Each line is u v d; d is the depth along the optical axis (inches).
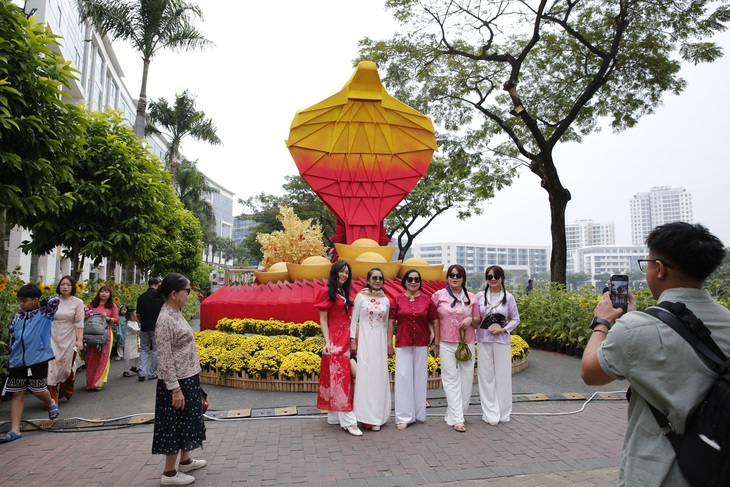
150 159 474.6
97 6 641.6
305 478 157.9
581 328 406.9
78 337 254.8
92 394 280.7
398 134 458.3
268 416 226.1
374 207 454.3
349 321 213.5
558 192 647.8
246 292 410.0
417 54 658.8
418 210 1084.5
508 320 224.8
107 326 295.0
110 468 167.9
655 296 86.1
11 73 248.7
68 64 274.2
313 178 447.5
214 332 355.6
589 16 620.1
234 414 227.8
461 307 219.1
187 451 158.9
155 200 447.8
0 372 253.0
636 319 78.9
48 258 939.3
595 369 83.1
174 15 675.4
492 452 181.9
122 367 375.9
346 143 451.8
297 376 272.2
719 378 69.5
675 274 80.5
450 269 221.9
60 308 251.4
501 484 153.1
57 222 400.5
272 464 169.9
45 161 264.2
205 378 295.4
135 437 201.8
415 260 403.9
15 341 206.4
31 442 195.8
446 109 719.7
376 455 178.5
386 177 454.6
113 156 414.9
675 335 74.3
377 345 209.8
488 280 224.4
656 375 74.1
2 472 164.4
